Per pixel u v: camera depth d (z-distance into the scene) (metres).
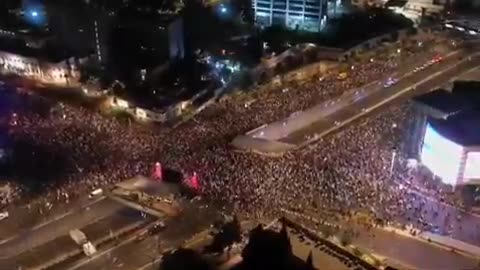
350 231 90.75
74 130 127.00
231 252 73.00
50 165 111.94
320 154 115.56
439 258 86.38
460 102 120.62
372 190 103.50
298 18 191.75
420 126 119.81
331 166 110.06
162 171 105.19
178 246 79.81
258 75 161.00
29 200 98.88
